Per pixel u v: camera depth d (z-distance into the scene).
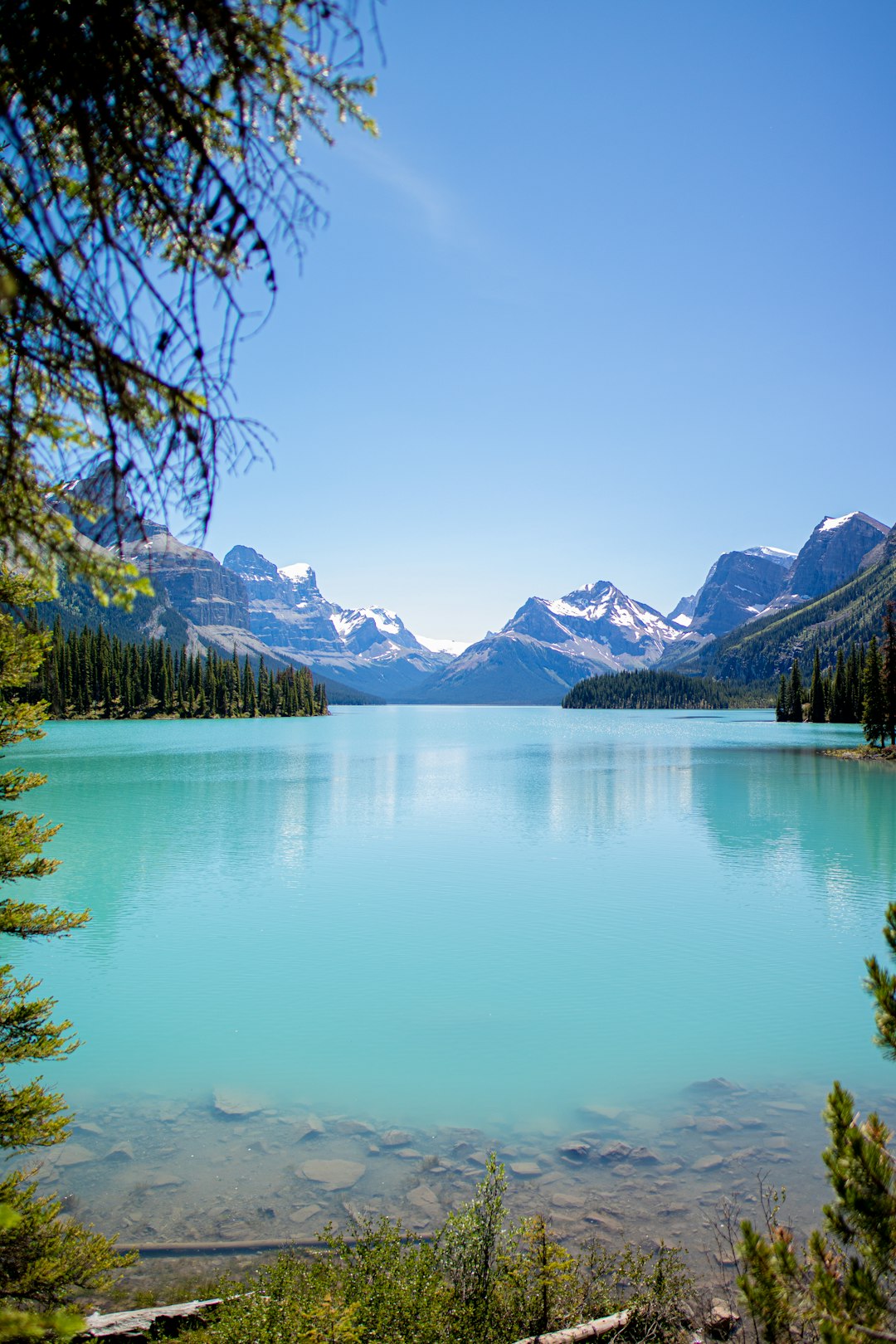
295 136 3.37
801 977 21.77
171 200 3.24
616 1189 11.19
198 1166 11.95
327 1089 14.97
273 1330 6.88
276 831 45.00
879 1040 6.07
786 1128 13.26
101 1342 7.40
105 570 3.41
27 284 2.89
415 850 40.28
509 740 139.38
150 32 3.07
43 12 2.82
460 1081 15.36
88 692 167.62
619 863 37.22
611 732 170.25
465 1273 8.12
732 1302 8.29
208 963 22.94
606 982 21.39
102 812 50.94
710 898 30.52
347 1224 10.26
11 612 8.20
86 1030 17.95
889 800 58.44
